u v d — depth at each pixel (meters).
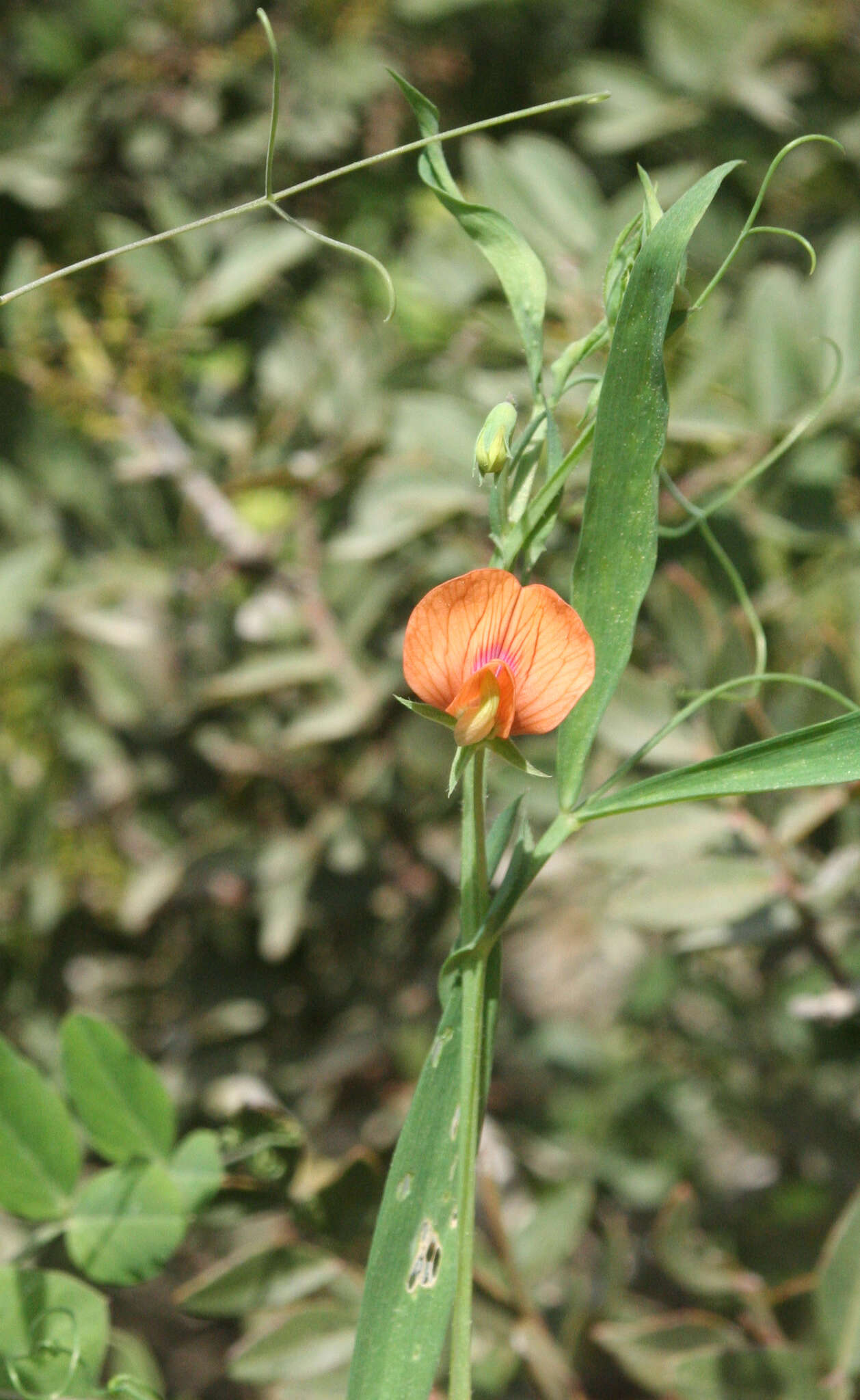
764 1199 0.75
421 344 0.73
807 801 0.48
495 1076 0.86
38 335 0.69
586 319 0.61
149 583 0.73
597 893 0.68
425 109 0.39
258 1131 0.45
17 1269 0.42
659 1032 0.83
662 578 0.51
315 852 0.68
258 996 0.74
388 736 0.70
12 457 0.75
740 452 0.59
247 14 0.81
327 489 0.65
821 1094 0.76
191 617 0.73
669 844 0.49
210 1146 0.44
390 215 0.84
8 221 0.80
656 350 0.37
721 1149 0.91
